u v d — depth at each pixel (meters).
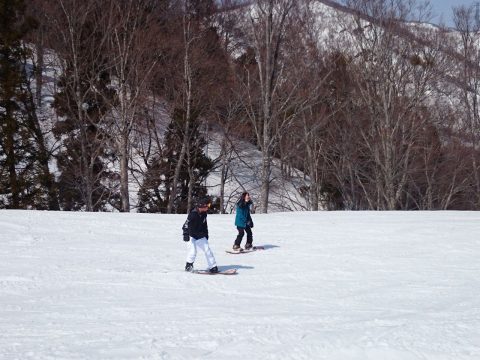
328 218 21.80
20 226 18.05
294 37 36.38
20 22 36.62
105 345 6.88
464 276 12.03
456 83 43.88
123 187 33.44
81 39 36.12
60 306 9.48
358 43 40.47
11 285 11.12
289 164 41.22
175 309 9.20
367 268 12.94
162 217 21.00
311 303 9.66
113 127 37.47
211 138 42.00
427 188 44.16
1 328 7.93
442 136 42.81
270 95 34.66
